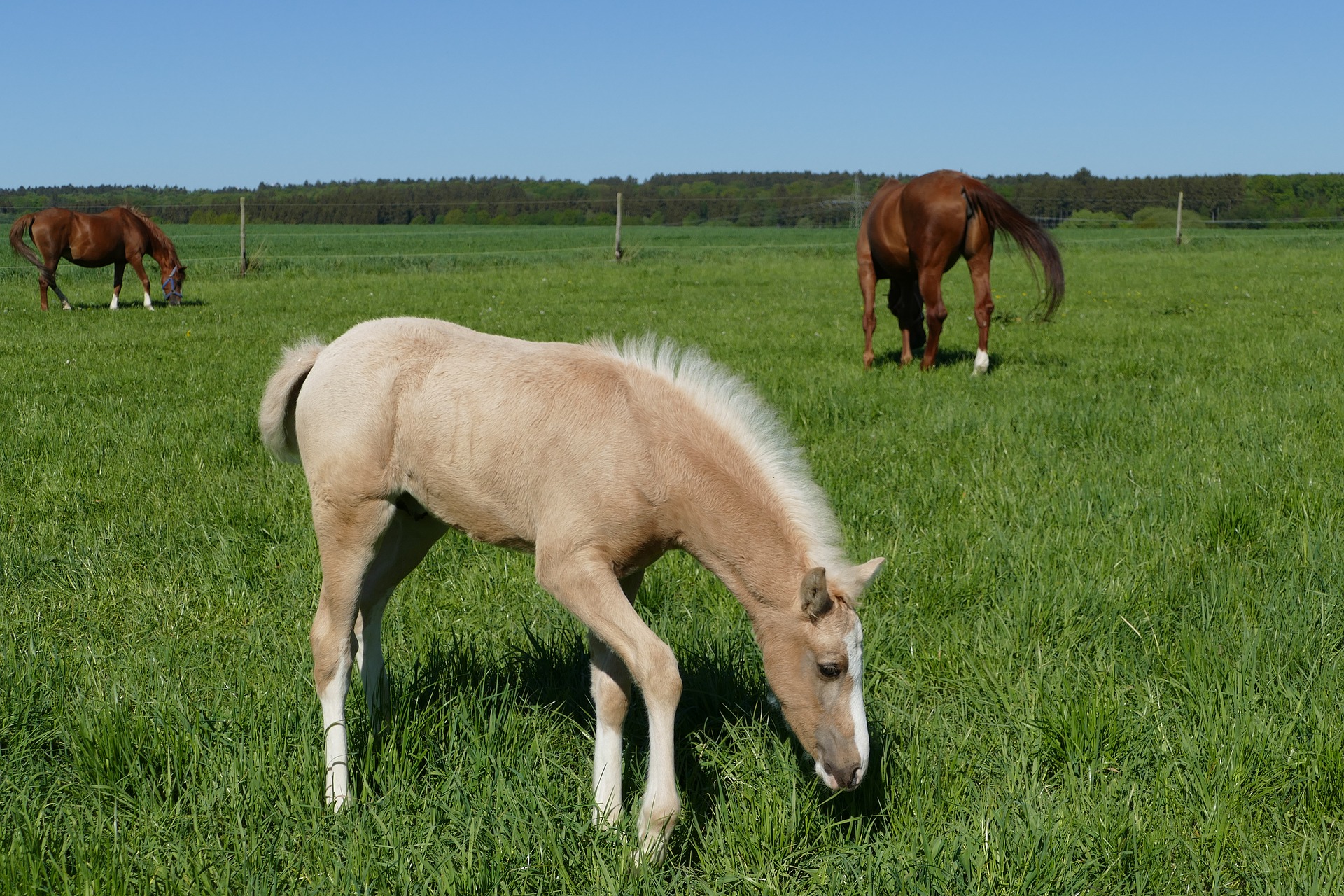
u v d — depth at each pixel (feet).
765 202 285.23
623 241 162.09
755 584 9.38
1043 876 8.72
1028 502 17.80
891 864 8.81
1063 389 28.60
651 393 10.03
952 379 31.14
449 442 10.14
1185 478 18.63
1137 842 9.13
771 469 9.75
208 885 8.41
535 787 9.73
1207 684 11.59
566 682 12.26
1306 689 11.14
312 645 11.48
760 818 9.52
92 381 31.09
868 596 14.28
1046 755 10.60
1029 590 13.97
